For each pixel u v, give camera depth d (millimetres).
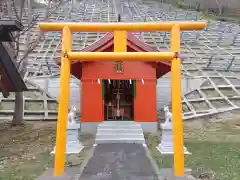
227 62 28484
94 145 13992
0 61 12766
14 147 13695
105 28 11234
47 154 12484
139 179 9203
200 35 38344
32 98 21859
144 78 17109
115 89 18578
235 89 23859
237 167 10562
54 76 24391
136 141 14516
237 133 16500
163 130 12898
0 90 14898
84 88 17047
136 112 16953
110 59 10914
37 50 30797
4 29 10406
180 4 61344
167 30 11273
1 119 19797
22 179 9438
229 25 45156
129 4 56656
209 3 58469
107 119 17812
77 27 11133
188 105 21578
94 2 58969
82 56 10805
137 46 16531
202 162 11195
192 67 27500
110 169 10234
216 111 20828
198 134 16500
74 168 10508
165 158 11820
